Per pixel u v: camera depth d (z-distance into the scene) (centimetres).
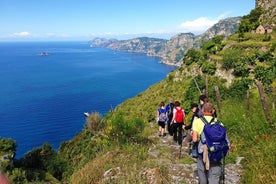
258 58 6391
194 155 664
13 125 11756
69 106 14838
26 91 18800
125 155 1109
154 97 8000
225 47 8550
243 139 1017
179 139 1299
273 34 8775
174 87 8119
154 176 809
